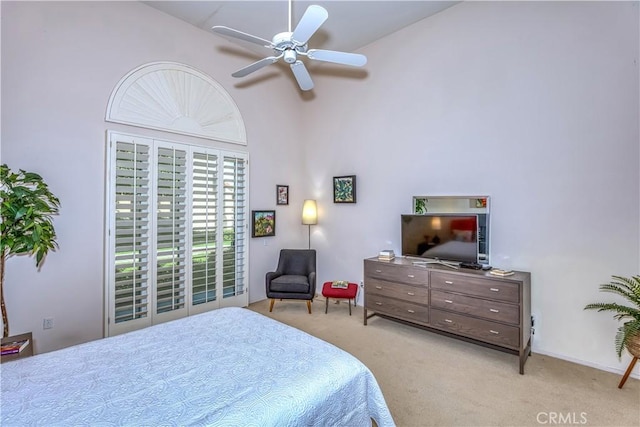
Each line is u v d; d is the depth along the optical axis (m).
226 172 4.34
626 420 2.10
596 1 2.79
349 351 3.14
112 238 3.31
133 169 3.46
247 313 2.40
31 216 2.38
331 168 5.02
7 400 1.30
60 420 1.18
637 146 2.61
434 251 3.59
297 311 4.38
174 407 1.25
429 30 3.88
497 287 2.88
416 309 3.44
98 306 3.25
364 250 4.61
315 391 1.40
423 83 3.95
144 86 3.56
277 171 5.03
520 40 3.21
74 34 3.07
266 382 1.43
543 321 3.09
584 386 2.51
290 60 2.48
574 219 2.91
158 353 1.73
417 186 4.02
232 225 4.42
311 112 5.30
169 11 3.69
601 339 2.79
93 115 3.19
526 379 2.62
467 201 3.57
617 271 2.71
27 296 2.85
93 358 1.67
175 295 3.83
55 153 2.97
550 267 3.05
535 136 3.12
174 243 3.81
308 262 4.74
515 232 3.25
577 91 2.89
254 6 3.59
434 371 2.74
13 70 2.75
